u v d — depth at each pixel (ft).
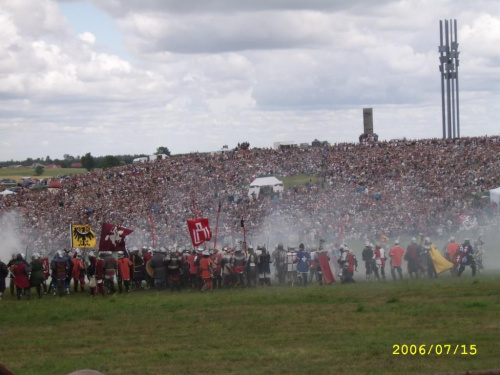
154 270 95.50
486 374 45.70
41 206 234.79
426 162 250.16
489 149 256.32
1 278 91.30
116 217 208.85
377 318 67.62
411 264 96.27
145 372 50.90
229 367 51.37
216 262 94.84
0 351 60.49
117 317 74.23
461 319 65.31
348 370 48.91
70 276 97.09
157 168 285.02
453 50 296.92
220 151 312.71
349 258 96.48
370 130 340.18
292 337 61.05
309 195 221.66
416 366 49.19
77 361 55.31
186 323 69.36
